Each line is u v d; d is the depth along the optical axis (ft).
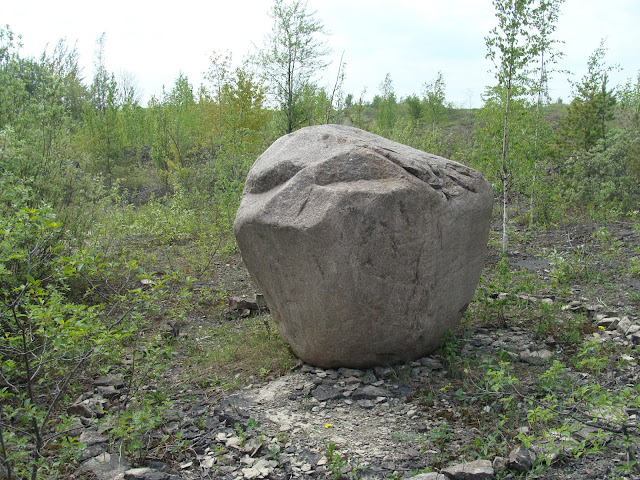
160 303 19.88
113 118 71.92
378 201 12.83
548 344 16.51
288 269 13.88
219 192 34.83
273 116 54.90
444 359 15.11
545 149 40.93
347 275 13.17
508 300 19.15
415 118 88.84
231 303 21.53
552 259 25.20
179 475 10.61
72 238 22.79
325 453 10.87
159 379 14.96
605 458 10.30
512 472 9.97
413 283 13.79
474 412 12.46
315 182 13.65
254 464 10.78
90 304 20.89
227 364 15.88
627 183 42.68
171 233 34.83
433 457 10.78
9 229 12.07
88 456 11.34
